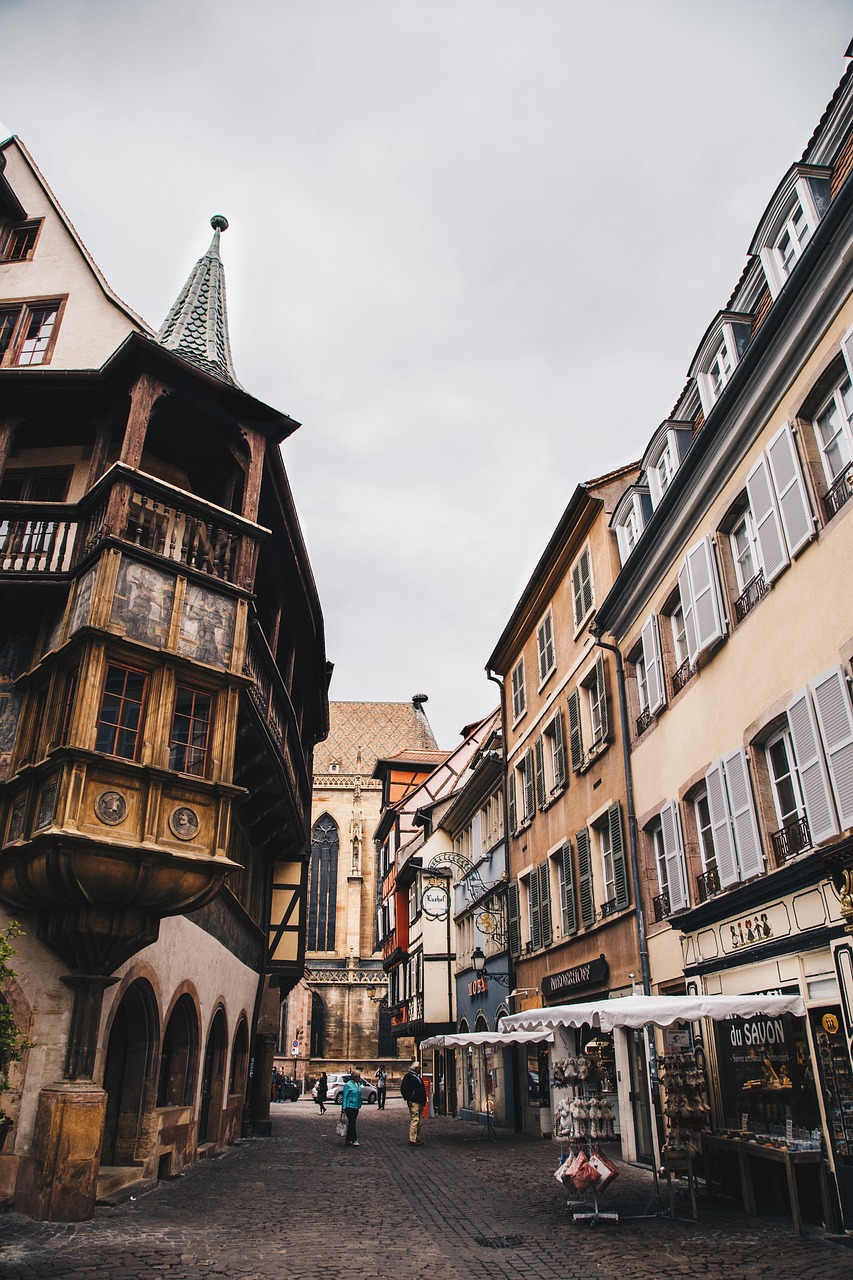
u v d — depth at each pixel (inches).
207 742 496.7
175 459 622.8
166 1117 533.3
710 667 533.6
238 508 627.8
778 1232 366.3
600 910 725.3
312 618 815.7
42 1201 389.7
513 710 1047.0
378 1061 2498.8
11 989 434.9
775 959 437.1
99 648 455.2
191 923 594.2
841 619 399.2
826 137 456.1
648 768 637.3
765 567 463.2
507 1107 965.8
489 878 1130.7
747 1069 458.3
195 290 768.9
